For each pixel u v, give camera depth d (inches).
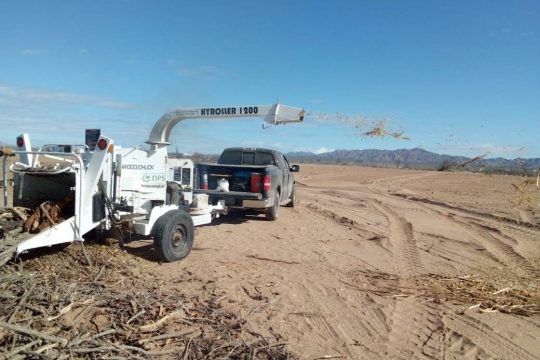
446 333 217.9
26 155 281.0
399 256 373.1
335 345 197.9
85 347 168.1
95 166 265.0
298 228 463.8
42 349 159.2
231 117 380.2
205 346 184.2
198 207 376.8
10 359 151.5
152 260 298.8
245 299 241.9
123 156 289.4
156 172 317.7
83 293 218.4
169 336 187.2
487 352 199.9
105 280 245.4
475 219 611.2
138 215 296.5
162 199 323.0
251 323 211.3
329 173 1631.4
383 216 597.6
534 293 289.9
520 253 412.2
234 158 523.5
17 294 201.8
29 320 180.5
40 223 251.9
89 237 307.9
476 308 255.1
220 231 422.6
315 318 224.8
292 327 212.1
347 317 229.9
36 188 281.0
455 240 454.9
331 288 272.5
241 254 336.8
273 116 367.2
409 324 226.5
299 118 359.9
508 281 317.1
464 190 1037.8
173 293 238.5
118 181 284.8
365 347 198.2
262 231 434.9
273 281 275.9
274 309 231.1
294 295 254.5
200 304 228.4
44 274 241.8
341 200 771.4
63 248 284.7
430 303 259.1
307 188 1029.8
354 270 316.8
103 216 278.2
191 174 378.9
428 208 713.0
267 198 460.8
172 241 298.7
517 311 254.8
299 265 318.0
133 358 167.2
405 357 191.2
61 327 181.9
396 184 1213.1
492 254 402.6
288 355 183.2
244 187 466.3
